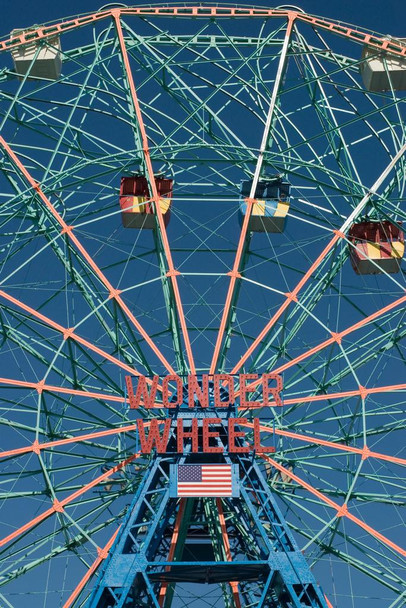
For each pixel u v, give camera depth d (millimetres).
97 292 49156
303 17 52094
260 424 45469
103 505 46812
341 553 44844
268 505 39219
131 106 51219
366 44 52469
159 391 44812
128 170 52156
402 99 48844
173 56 50469
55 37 53469
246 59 49969
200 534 50938
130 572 36344
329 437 48500
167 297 47688
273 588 38375
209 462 41250
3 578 43812
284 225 49812
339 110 53438
